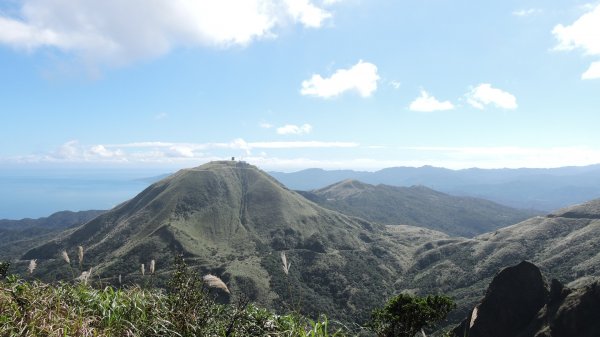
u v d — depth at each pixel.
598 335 44.53
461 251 186.25
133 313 6.04
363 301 144.00
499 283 60.97
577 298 50.34
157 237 184.00
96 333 5.44
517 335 55.56
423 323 31.31
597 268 122.25
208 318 5.86
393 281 174.00
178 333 5.41
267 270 153.12
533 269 60.09
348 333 6.95
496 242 179.38
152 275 6.95
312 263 178.38
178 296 5.88
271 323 6.27
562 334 49.31
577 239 155.00
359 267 180.00
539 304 57.44
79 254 6.95
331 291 153.12
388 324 30.52
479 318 59.12
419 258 195.50
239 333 5.94
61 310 5.93
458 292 140.38
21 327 5.25
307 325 6.60
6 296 5.84
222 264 154.50
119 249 179.50
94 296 6.37
